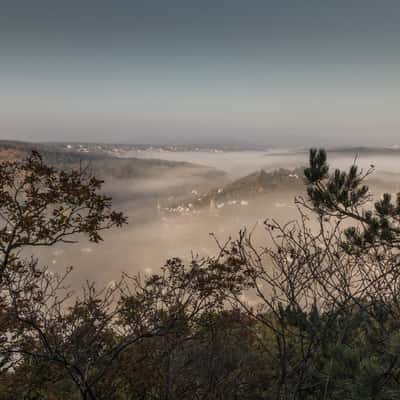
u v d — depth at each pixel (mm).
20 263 3447
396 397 2178
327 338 3131
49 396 3691
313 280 3260
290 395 3082
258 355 3830
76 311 3520
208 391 3416
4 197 3324
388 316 3168
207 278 3549
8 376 3641
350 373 2377
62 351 3428
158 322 3666
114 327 3797
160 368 3631
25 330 3473
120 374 3783
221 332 3656
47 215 3465
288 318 3275
